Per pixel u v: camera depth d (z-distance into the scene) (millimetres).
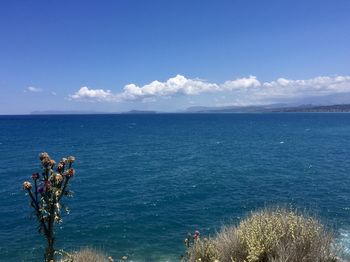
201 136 103688
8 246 17672
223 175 38594
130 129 141375
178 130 134500
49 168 4078
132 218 22359
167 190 30875
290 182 33969
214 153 61531
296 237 6148
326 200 26203
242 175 38438
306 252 5887
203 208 24625
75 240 18609
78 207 25141
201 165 46938
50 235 4051
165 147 72938
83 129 140500
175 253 16766
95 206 25422
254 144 77875
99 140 89938
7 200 27141
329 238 6379
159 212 23766
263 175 38219
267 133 113062
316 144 75438
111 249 17422
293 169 42344
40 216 4016
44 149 67375
